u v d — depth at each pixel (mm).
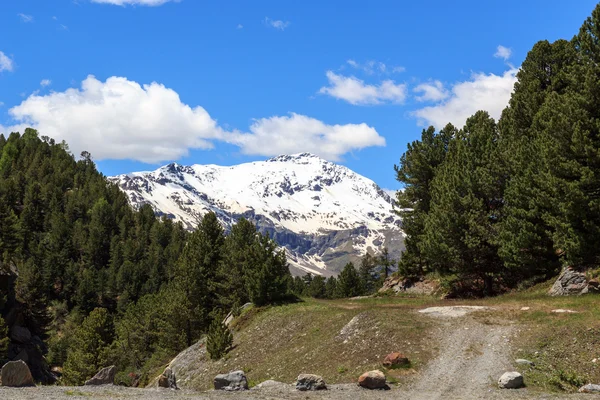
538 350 24281
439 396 19656
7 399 16781
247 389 22203
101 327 78125
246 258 62781
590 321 25672
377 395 20109
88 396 18500
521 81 58188
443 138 68062
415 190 66688
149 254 167500
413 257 67000
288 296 56031
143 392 20453
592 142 37688
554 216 40125
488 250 47969
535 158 43656
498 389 20375
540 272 43844
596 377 21016
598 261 36906
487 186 49156
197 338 65750
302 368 30062
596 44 41969
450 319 31156
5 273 114250
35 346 105938
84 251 171000
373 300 53031
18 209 184750
